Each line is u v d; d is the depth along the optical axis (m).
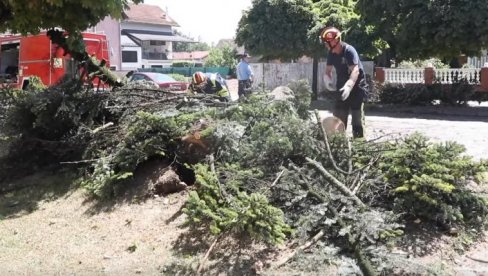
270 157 5.85
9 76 20.27
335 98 7.00
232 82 34.75
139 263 4.92
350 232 4.61
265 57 25.61
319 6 24.14
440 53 17.47
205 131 6.13
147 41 67.75
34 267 5.00
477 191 5.51
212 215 4.90
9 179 7.73
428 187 4.93
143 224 5.61
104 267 4.91
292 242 4.84
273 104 6.39
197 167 5.77
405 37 17.23
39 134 7.97
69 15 7.82
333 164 5.48
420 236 4.82
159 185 6.15
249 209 4.68
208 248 4.95
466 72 18.80
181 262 4.77
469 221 5.01
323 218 4.87
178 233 5.28
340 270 4.31
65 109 7.48
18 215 6.38
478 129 11.98
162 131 6.54
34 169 7.96
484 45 16.12
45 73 18.48
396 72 20.61
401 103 18.34
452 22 15.81
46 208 6.50
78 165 7.48
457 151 5.33
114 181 6.36
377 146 5.98
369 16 18.34
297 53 24.05
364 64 22.19
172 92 7.96
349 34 20.91
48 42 18.31
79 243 5.45
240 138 6.17
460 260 4.49
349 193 5.02
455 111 17.06
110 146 7.19
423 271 4.25
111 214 5.99
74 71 8.73
